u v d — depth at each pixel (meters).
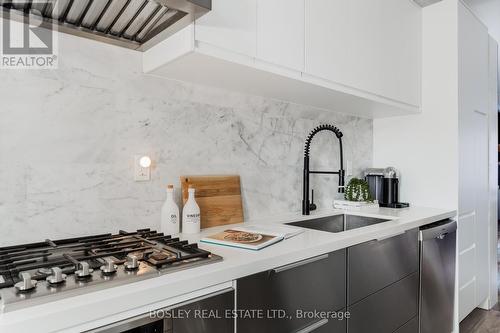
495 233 2.92
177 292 0.85
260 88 1.67
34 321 0.64
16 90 1.10
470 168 2.48
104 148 1.29
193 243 1.20
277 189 1.96
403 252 1.74
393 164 2.62
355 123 2.55
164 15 1.09
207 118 1.62
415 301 1.85
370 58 1.92
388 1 2.10
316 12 1.58
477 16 2.69
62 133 1.19
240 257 1.07
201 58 1.21
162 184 1.46
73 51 1.22
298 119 2.09
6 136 1.08
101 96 1.28
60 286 0.74
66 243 1.11
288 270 1.14
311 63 1.55
